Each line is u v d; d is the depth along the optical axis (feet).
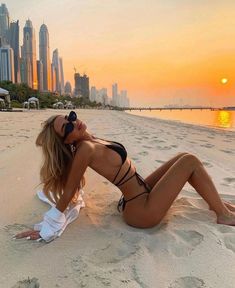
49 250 9.34
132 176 10.75
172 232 10.35
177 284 7.62
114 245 9.52
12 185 15.89
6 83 283.59
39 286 7.63
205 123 93.04
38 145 10.97
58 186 10.85
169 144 31.45
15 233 10.53
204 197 11.35
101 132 44.93
